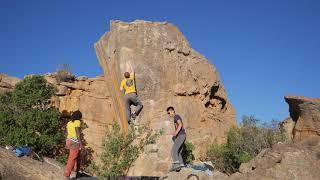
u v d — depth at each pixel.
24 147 15.88
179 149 14.62
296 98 21.58
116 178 13.32
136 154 13.52
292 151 13.23
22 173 13.83
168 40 25.61
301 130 21.33
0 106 23.33
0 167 13.38
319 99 20.92
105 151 13.59
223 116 27.81
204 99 25.97
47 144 21.31
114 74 26.20
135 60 24.88
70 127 13.95
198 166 14.91
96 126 30.02
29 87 24.72
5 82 29.69
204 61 26.84
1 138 20.50
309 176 12.62
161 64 25.02
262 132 23.03
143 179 14.25
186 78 25.50
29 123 21.55
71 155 13.77
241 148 22.52
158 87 24.50
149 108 23.97
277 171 12.78
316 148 13.54
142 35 25.42
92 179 13.83
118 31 25.92
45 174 14.40
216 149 23.20
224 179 13.64
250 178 13.04
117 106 25.94
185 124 24.50
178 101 24.73
